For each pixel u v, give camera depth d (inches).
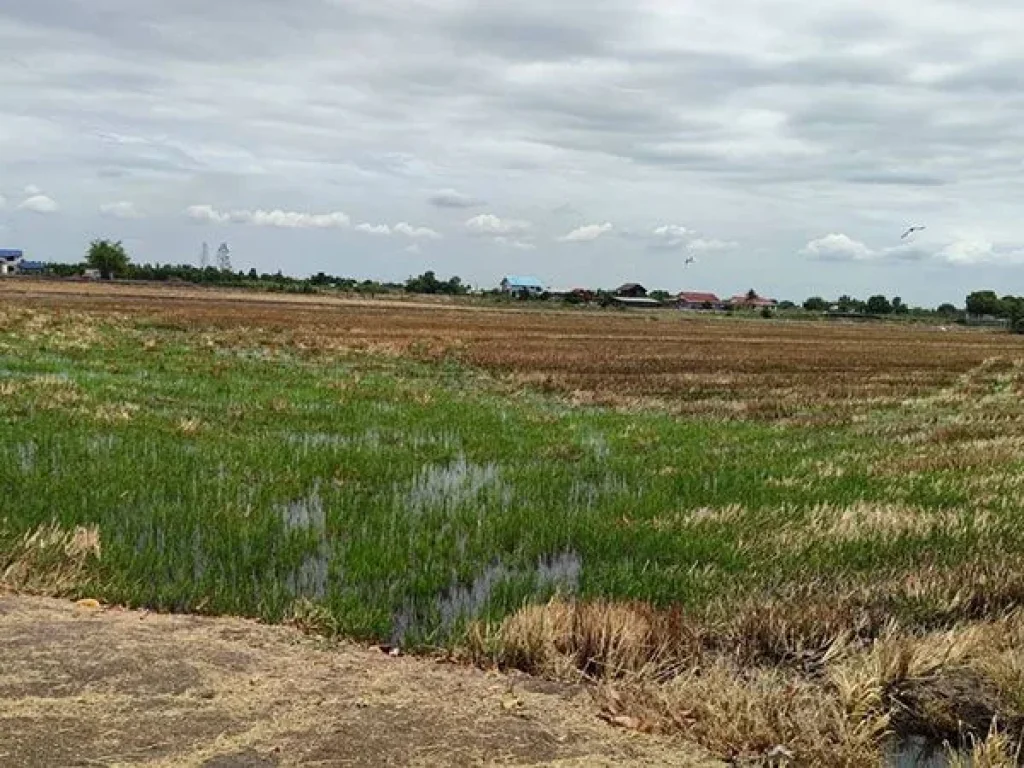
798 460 529.0
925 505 403.2
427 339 1653.5
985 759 170.9
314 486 413.1
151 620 228.8
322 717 172.2
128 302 2645.2
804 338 2490.2
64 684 178.4
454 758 159.2
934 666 212.1
